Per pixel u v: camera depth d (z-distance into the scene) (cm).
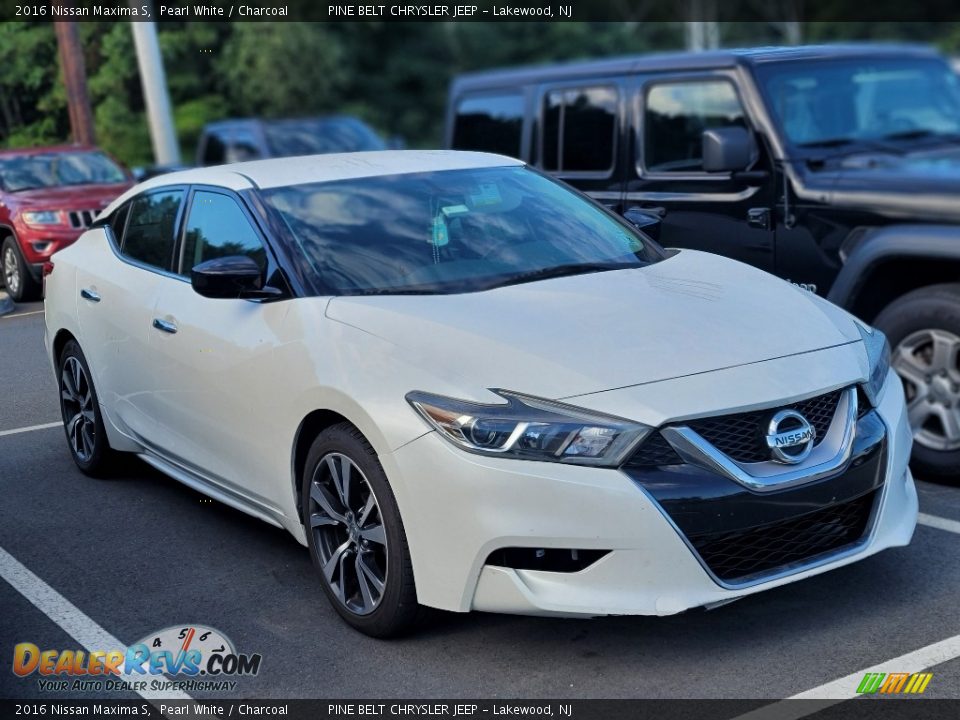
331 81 3969
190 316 483
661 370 370
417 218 475
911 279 593
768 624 398
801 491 364
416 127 4447
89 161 1286
